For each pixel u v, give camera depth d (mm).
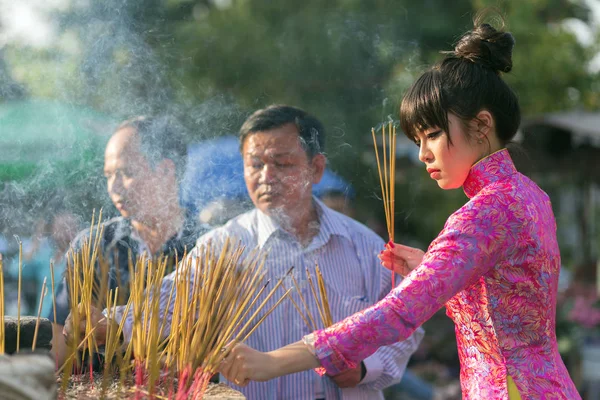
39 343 1397
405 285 1324
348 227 1987
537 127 5371
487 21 1572
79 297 1486
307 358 1341
